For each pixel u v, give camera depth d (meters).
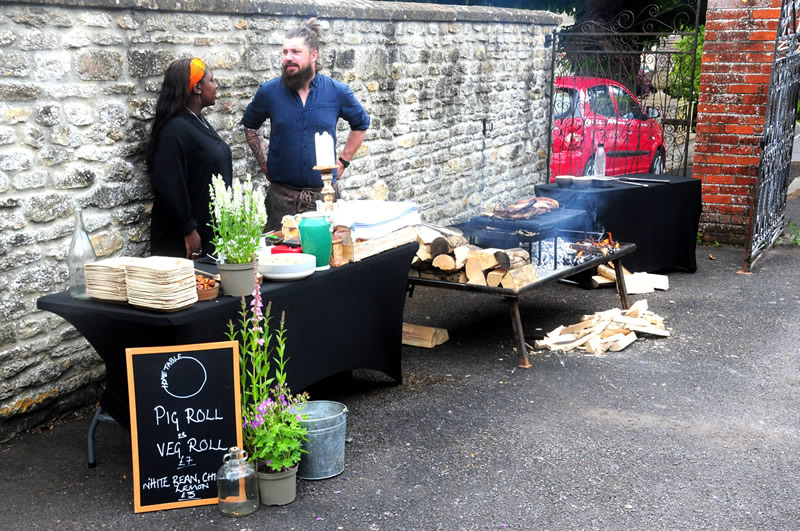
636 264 6.63
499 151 8.55
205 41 4.79
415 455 3.64
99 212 4.14
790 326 5.53
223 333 3.28
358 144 5.13
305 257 3.66
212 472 3.19
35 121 3.75
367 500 3.24
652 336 5.36
